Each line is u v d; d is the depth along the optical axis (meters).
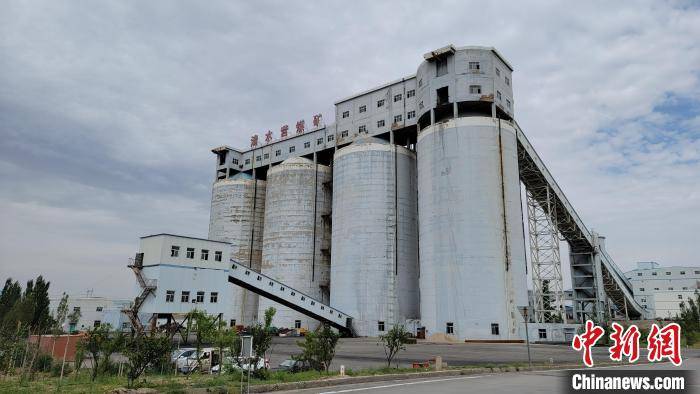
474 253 62.78
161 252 48.25
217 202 101.88
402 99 81.88
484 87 69.12
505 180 65.88
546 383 21.22
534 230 74.50
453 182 66.06
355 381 21.28
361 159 78.75
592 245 79.19
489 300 61.06
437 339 62.31
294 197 90.69
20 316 55.62
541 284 71.00
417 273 76.94
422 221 69.62
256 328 23.34
